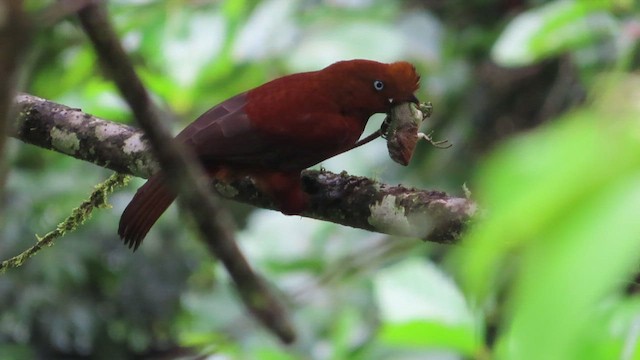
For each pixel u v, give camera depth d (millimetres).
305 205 6980
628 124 3309
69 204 7797
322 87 7004
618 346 6668
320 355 7125
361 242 7340
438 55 7562
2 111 3898
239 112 6977
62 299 8352
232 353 7062
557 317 3209
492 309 6922
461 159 7629
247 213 7762
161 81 7395
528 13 7527
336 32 7465
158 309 8648
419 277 6977
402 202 6922
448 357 7047
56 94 7559
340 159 7504
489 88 7664
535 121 7652
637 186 3238
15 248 7777
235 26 7395
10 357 7992
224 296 7215
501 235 3352
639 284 6727
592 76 7391
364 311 7199
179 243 8625
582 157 3283
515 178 3322
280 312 5664
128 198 8258
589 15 7309
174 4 7402
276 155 6973
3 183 4312
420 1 7711
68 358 8586
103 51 4699
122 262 8539
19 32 3738
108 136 7000
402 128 7016
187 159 5922
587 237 3225
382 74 7004
